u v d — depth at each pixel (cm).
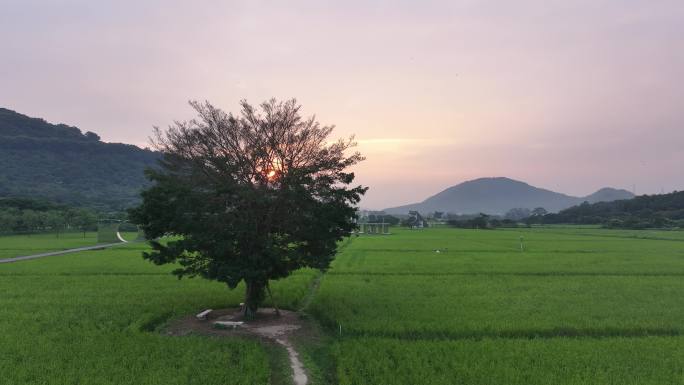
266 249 1731
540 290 2650
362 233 11212
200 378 1211
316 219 1859
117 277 3180
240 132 1902
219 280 1781
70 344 1513
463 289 2686
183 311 2091
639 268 3722
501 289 2692
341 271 3553
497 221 16812
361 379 1217
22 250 5494
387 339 1617
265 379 1230
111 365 1307
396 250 5756
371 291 2623
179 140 1916
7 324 1777
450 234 10669
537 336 1691
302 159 1939
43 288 2695
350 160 1972
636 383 1183
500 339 1625
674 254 5034
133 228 10075
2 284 2848
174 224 1827
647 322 1856
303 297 2503
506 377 1221
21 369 1262
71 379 1188
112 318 1911
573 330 1762
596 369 1304
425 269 3697
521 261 4319
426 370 1281
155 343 1527
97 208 13800
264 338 1681
